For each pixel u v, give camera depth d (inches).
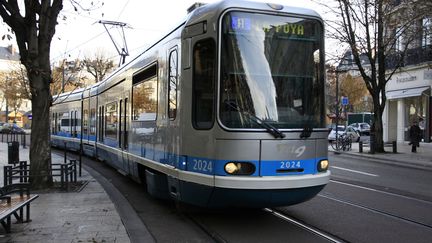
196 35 277.9
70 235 256.4
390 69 1242.6
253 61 265.9
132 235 268.4
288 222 301.4
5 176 402.3
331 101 2095.2
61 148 1120.2
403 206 358.6
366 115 1988.2
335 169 647.8
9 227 261.1
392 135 1306.6
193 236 273.1
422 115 1159.0
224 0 268.4
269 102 265.3
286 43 275.9
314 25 285.3
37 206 338.6
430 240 260.5
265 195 255.6
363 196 403.9
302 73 277.4
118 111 508.4
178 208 331.3
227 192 254.8
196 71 277.9
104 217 302.0
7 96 2476.6
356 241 257.9
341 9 935.7
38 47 435.5
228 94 260.1
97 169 641.6
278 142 261.1
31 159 430.9
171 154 303.9
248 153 255.8
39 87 433.1
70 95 1003.9
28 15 425.4
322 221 304.5
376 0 893.8
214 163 259.1
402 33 912.3
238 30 265.3
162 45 338.3
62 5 446.0
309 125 272.4
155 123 343.6
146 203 378.3
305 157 268.7
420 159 810.8
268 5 275.1
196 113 276.4
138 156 395.5
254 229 283.9
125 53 1032.2
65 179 426.0
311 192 269.4
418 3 768.9
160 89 336.5
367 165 724.0
